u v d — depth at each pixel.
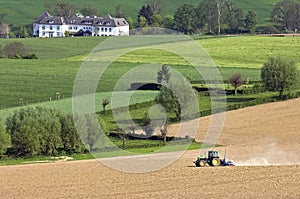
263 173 162.62
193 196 137.62
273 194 139.00
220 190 143.38
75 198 138.25
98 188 147.88
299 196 137.12
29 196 141.38
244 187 146.25
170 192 142.12
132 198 136.88
